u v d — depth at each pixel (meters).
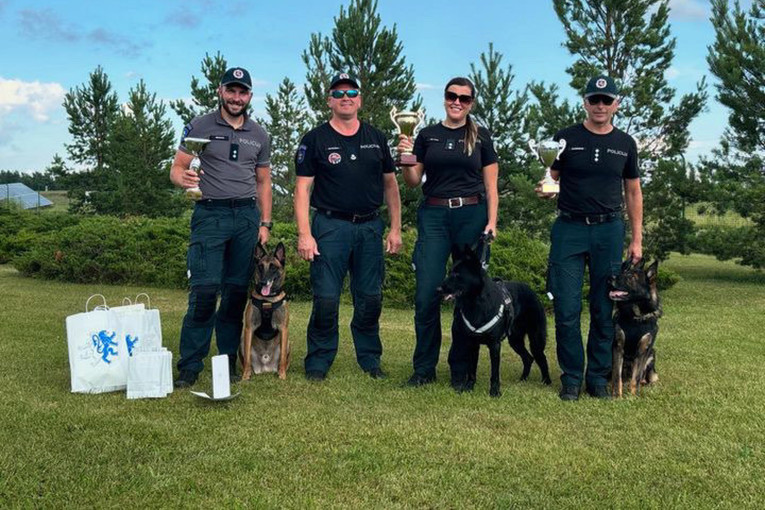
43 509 3.02
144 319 4.99
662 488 3.36
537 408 4.66
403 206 15.50
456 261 4.96
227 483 3.32
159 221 13.97
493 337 4.90
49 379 5.16
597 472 3.55
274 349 5.59
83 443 3.78
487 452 3.78
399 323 8.57
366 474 3.46
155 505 3.08
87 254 12.03
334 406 4.62
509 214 15.70
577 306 5.01
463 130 5.01
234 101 4.99
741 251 14.80
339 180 5.13
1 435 3.86
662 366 6.02
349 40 15.53
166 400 4.66
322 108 16.19
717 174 15.10
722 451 3.84
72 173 29.48
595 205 4.89
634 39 14.82
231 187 5.08
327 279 5.27
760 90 14.48
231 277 5.34
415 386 5.21
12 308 8.76
